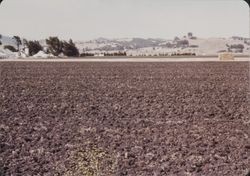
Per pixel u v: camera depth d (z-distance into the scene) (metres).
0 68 29.19
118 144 9.77
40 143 9.95
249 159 8.86
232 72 24.86
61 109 14.17
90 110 13.98
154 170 8.27
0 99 16.25
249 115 12.74
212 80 21.61
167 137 10.45
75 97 16.69
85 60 39.03
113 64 33.56
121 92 18.03
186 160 8.90
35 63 33.66
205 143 9.96
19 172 8.16
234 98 15.94
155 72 26.53
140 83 21.09
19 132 10.98
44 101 15.80
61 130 11.20
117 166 8.42
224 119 12.34
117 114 13.31
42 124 11.91
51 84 20.91
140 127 11.53
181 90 18.48
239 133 10.73
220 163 8.64
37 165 8.52
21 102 15.56
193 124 11.76
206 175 8.05
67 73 26.38
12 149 9.55
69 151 9.15
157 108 14.31
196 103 15.12
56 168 8.33
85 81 22.17
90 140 9.98
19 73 26.22
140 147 9.65
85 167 8.34
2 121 12.27
